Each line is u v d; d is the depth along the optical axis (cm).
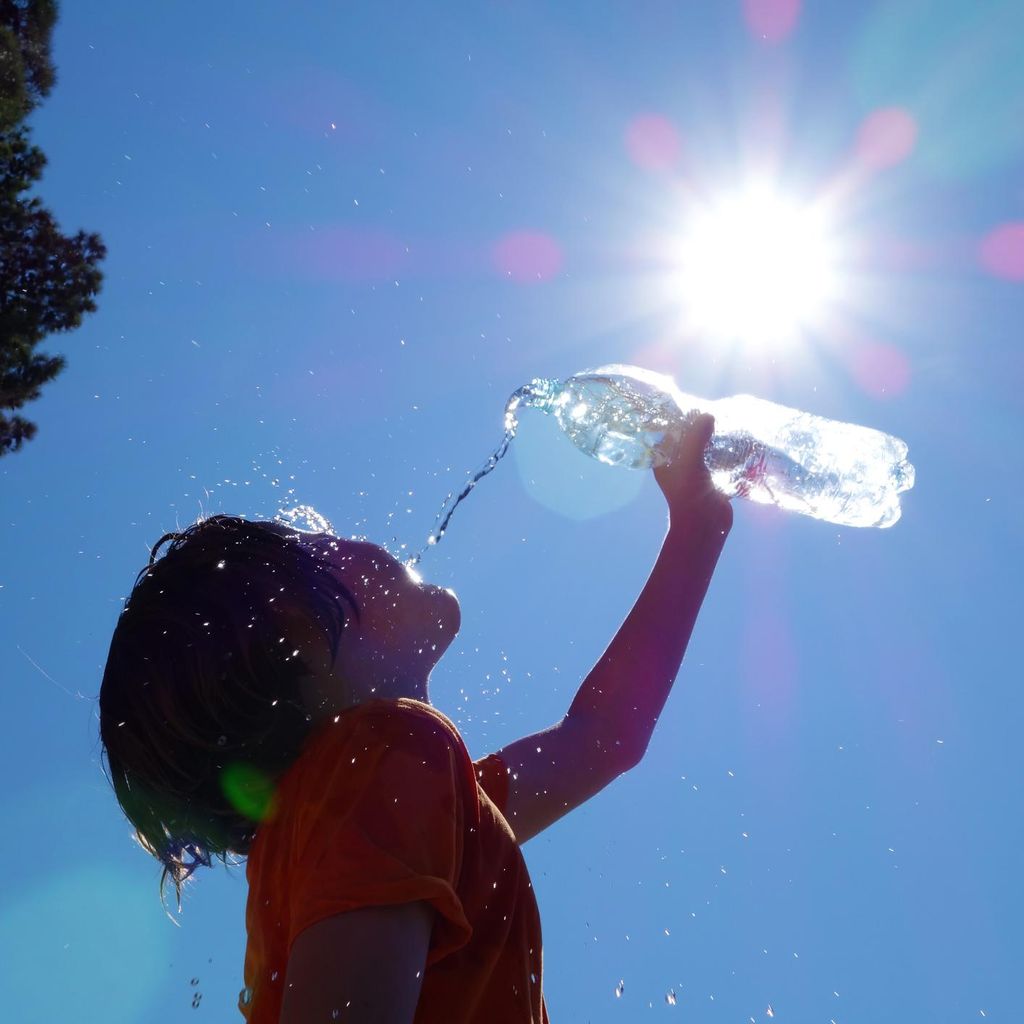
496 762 166
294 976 101
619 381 296
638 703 180
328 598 137
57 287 813
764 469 304
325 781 114
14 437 786
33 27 802
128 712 135
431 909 106
